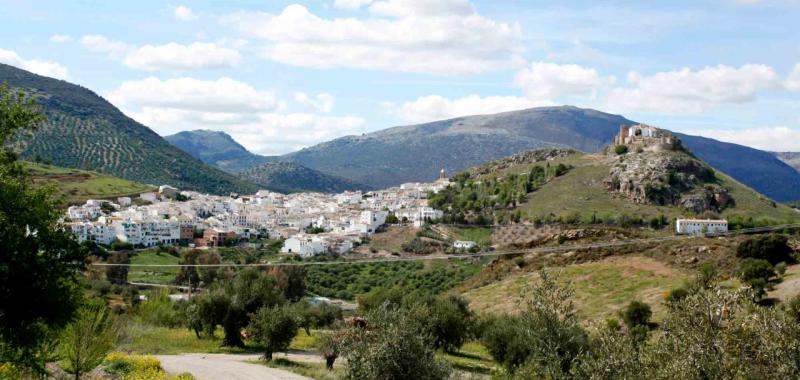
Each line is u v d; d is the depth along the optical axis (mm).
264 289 66438
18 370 27906
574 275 90688
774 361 21422
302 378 44219
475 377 41000
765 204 189125
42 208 24297
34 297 23469
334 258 166875
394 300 71188
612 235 118375
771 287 65062
